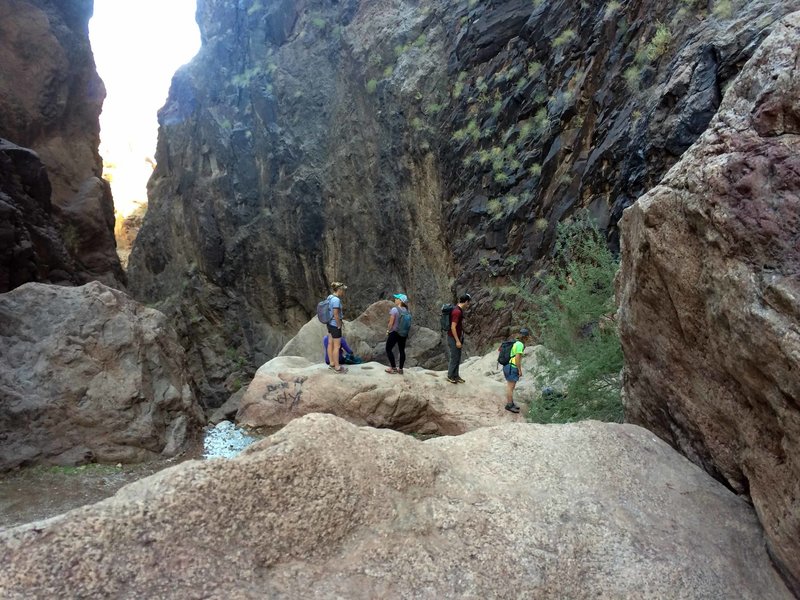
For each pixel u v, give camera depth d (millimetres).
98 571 1429
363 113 22547
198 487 1693
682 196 2395
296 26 26969
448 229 17875
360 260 22188
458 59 18625
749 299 1969
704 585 1951
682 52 10609
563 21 15008
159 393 7434
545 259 13672
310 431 2037
